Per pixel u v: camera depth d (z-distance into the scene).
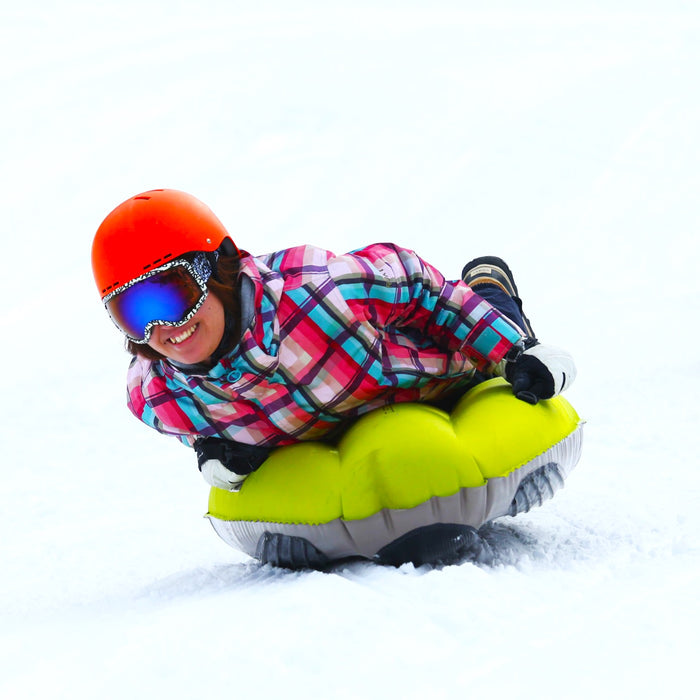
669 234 48.97
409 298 11.18
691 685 6.93
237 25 127.56
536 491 11.16
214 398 10.76
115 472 20.53
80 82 97.94
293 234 56.31
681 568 9.70
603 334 29.02
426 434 10.66
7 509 18.11
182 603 10.28
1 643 9.55
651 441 17.42
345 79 97.81
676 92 82.06
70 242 56.12
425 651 7.72
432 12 128.50
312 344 10.61
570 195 58.88
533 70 99.19
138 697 7.39
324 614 8.52
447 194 61.00
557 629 8.03
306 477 10.91
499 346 11.42
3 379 31.72
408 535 10.62
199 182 68.56
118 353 33.94
